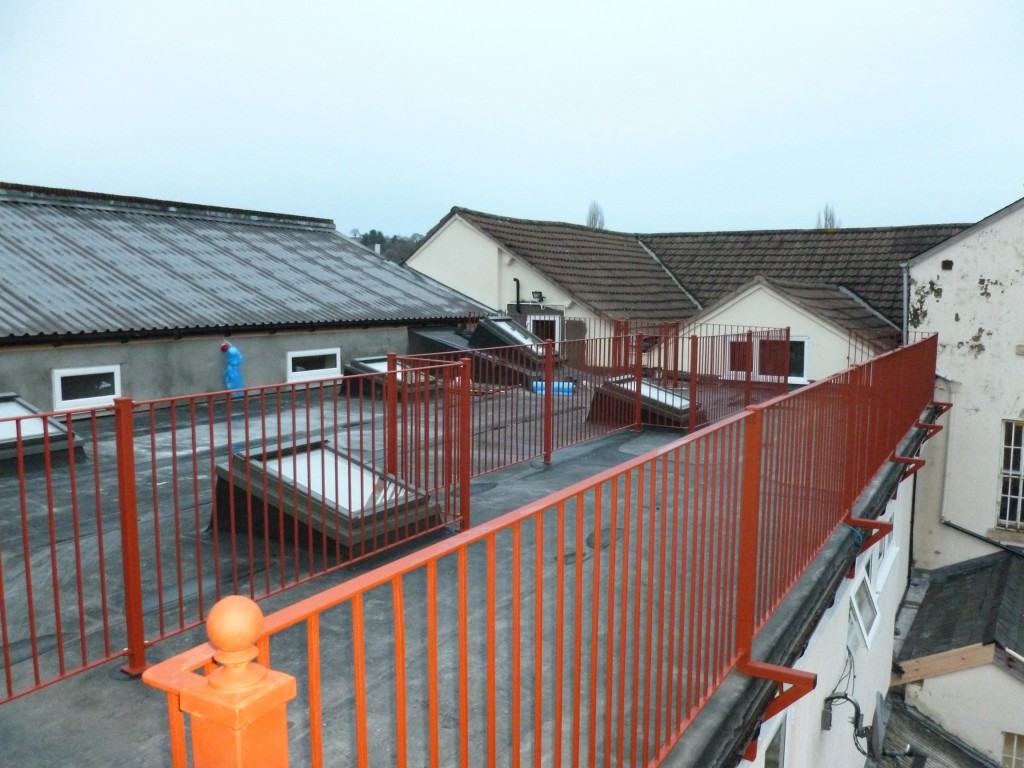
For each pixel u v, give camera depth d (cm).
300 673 397
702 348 1236
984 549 1598
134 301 1295
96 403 1190
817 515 554
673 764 316
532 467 905
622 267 2428
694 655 392
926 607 1458
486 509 722
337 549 538
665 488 309
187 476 811
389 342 1652
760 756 488
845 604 740
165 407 1268
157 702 377
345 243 2138
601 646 411
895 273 2119
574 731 267
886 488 795
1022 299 1523
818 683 639
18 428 364
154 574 532
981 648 1166
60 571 536
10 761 329
